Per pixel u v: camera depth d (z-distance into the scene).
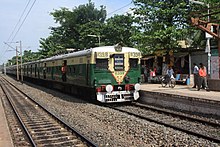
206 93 17.00
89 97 20.09
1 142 8.88
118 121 12.99
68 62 23.39
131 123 12.49
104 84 17.91
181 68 27.81
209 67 20.39
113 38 51.19
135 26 27.64
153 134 10.40
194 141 9.42
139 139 9.93
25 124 12.91
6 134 9.97
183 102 15.57
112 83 18.06
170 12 25.16
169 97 16.69
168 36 24.52
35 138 10.28
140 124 12.25
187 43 30.97
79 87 21.66
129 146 8.95
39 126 12.43
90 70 18.00
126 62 18.44
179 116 13.71
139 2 27.16
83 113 15.58
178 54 27.91
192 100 14.84
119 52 18.23
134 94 18.62
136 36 26.39
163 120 13.28
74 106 18.20
